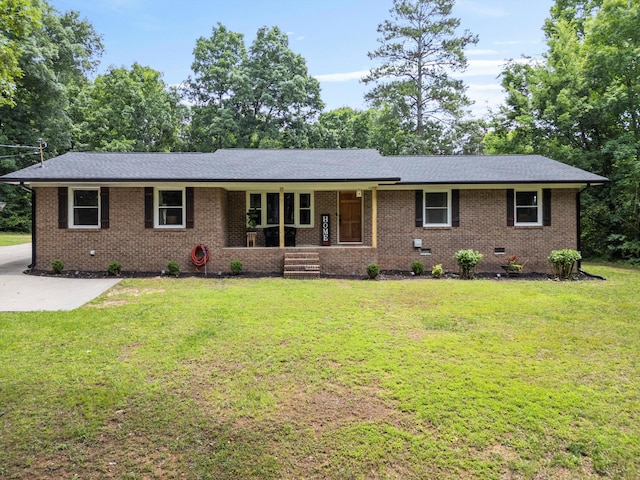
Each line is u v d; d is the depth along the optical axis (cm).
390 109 2952
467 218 1341
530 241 1337
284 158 1453
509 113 2214
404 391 438
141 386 446
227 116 2897
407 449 342
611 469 322
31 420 378
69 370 485
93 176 1162
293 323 685
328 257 1259
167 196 1249
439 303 848
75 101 3009
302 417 389
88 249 1220
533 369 502
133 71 3403
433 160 1551
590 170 1786
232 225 1457
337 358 531
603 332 654
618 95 1636
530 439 357
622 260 1678
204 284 1063
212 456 333
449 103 2906
